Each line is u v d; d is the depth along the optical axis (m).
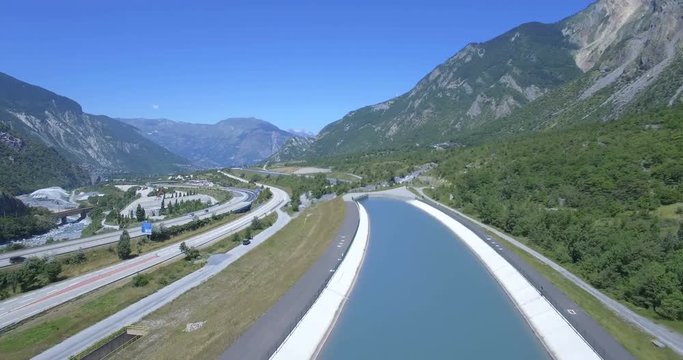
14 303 92.69
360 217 173.88
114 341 77.00
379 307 94.75
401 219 180.62
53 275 107.38
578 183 143.00
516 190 160.75
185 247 127.94
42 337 77.88
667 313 75.06
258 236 153.62
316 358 75.25
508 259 110.75
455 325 85.12
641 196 123.69
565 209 129.50
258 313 85.00
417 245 141.25
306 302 89.38
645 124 181.88
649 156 142.62
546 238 117.62
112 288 101.19
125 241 127.19
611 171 140.62
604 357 65.69
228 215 197.25
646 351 66.56
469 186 193.50
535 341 78.06
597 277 90.62
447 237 149.50
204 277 110.25
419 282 108.62
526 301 90.38
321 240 143.12
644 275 81.56
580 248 103.56
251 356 69.75
